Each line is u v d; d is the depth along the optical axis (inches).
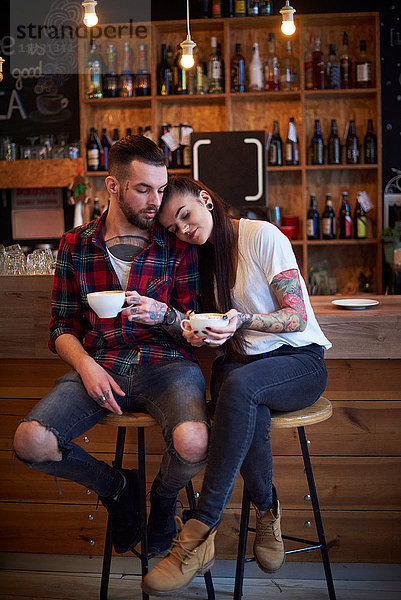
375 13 175.8
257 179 135.0
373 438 89.5
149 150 74.2
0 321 89.6
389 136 185.9
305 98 184.9
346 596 82.7
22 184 185.0
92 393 71.3
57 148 184.5
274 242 74.5
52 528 95.3
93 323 78.7
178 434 67.7
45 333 89.1
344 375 88.8
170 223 76.0
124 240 78.9
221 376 75.4
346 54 180.5
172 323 75.1
